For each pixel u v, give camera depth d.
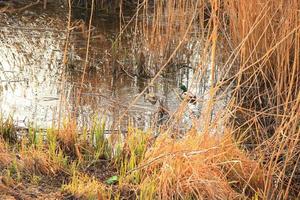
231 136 4.77
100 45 7.45
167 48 6.79
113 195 4.05
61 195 3.99
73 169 4.31
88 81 6.34
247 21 5.89
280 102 5.63
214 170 4.23
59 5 9.03
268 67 6.03
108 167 4.48
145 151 4.57
